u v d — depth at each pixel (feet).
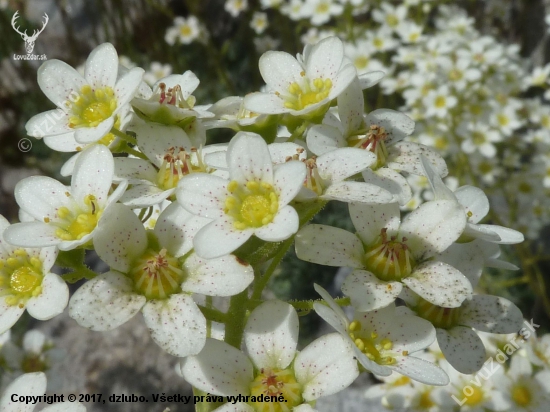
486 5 0.65
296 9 0.55
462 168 0.47
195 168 0.24
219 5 0.73
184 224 0.22
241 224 0.20
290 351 0.21
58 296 0.21
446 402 0.29
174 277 0.21
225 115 0.28
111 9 0.70
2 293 0.22
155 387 0.48
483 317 0.24
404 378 0.31
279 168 0.21
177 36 0.64
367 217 0.23
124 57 0.62
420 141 0.46
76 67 0.69
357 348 0.19
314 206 0.22
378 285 0.21
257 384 0.21
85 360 0.49
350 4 0.52
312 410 0.20
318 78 0.26
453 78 0.45
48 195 0.23
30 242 0.21
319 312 0.19
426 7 0.53
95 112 0.25
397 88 0.49
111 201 0.21
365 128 0.26
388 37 0.51
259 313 0.21
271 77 0.26
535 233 0.47
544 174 0.47
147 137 0.25
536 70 0.48
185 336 0.20
